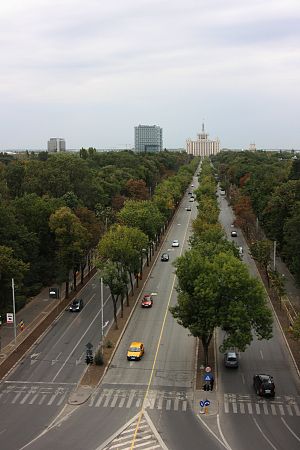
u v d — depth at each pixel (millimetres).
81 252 92812
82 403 54219
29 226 99062
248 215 141000
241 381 59750
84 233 93688
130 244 85875
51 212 101250
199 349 69562
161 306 88062
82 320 82000
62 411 52594
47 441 46688
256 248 104500
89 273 110688
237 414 51781
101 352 65062
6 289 78312
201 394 56281
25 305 90188
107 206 148250
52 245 101500
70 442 46469
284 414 51750
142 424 49812
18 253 88562
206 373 57688
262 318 60188
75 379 60406
